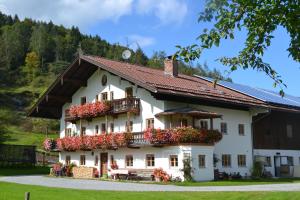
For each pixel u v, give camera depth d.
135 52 118.06
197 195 17.91
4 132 62.66
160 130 29.25
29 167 46.28
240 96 36.59
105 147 33.53
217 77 8.52
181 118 30.92
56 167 36.97
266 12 7.44
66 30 186.00
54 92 39.50
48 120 89.50
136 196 17.73
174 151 29.28
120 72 31.69
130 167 32.72
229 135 34.28
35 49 161.88
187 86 33.28
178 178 28.62
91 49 160.38
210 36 7.63
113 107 33.78
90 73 38.09
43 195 17.98
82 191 19.81
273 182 28.47
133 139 31.27
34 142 78.06
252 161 35.88
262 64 8.01
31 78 144.25
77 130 39.62
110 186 24.41
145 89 30.64
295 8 7.24
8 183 24.12
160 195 18.00
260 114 36.78
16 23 176.38
